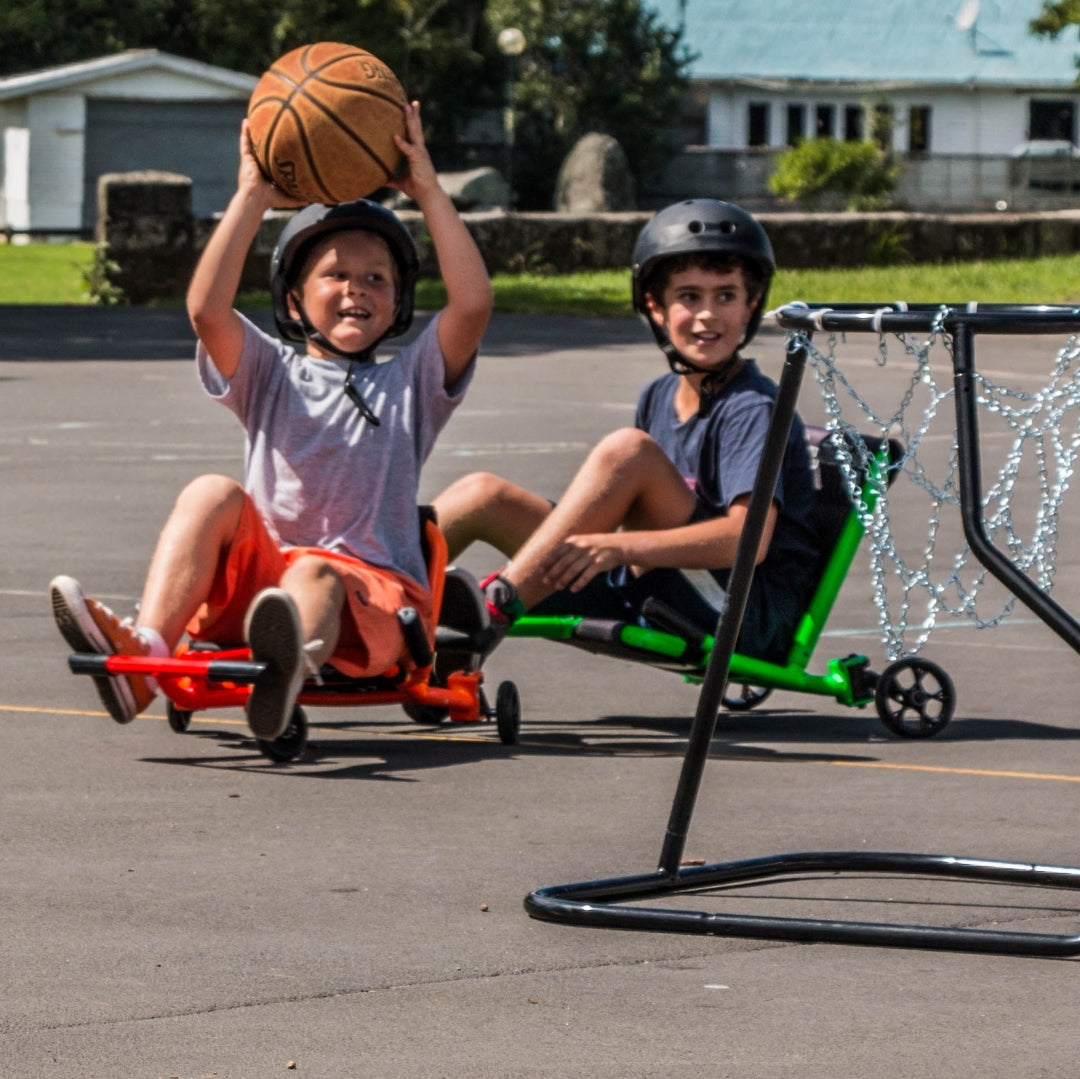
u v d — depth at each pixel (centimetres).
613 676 1069
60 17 8869
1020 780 811
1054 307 551
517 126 8025
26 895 615
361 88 834
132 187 4497
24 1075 463
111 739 859
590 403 2553
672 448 929
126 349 3303
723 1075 470
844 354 3192
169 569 795
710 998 529
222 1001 518
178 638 796
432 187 855
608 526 889
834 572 929
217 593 821
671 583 916
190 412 2411
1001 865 643
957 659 1108
